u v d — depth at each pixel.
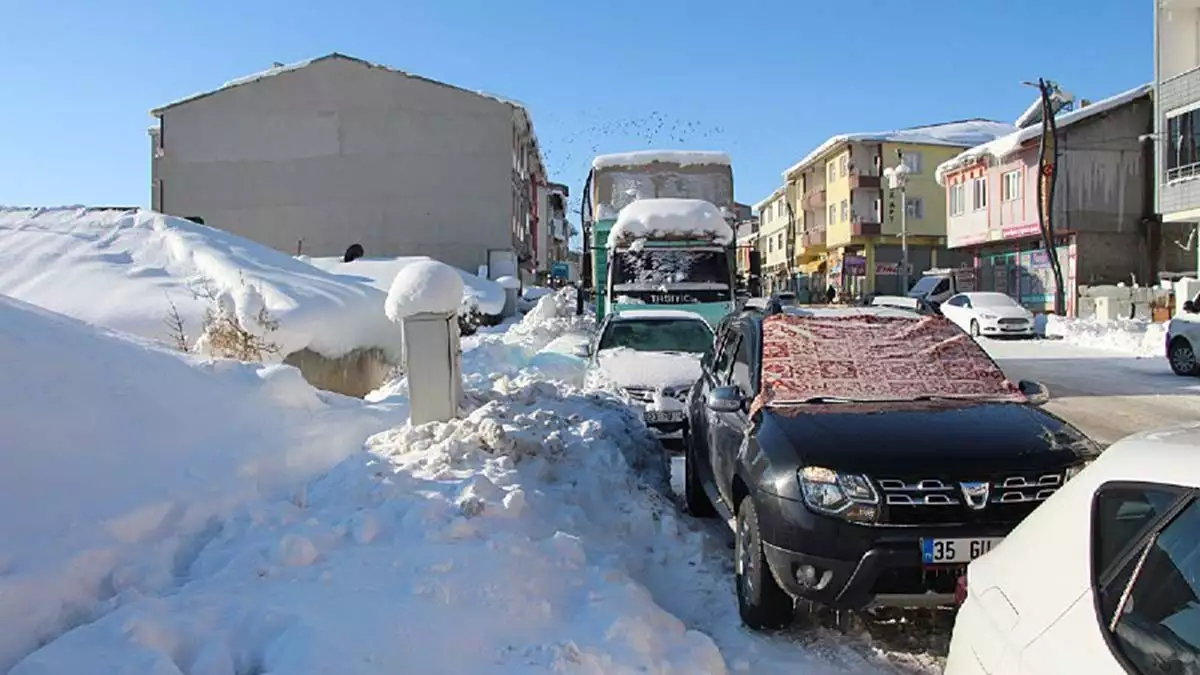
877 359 5.73
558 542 4.81
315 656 3.24
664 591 5.20
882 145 52.06
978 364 5.71
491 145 38.44
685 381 10.08
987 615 2.54
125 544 4.30
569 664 3.58
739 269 20.27
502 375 10.85
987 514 4.19
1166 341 16.12
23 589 3.64
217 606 3.66
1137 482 2.24
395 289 7.20
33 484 4.36
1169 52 25.88
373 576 4.09
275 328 9.97
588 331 21.92
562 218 80.38
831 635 4.59
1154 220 32.97
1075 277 32.91
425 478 5.58
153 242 13.98
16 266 12.59
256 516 4.79
